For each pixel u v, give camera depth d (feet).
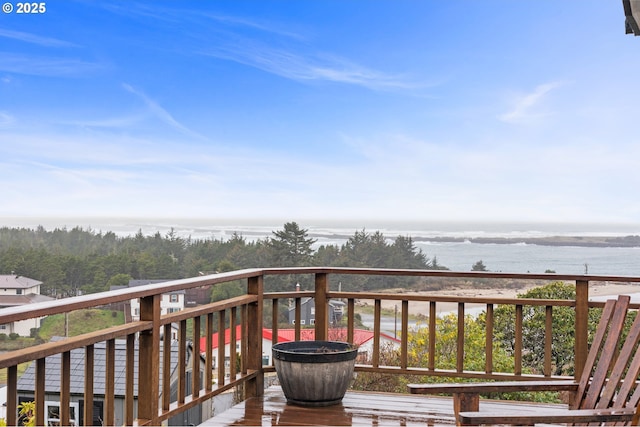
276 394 15.19
